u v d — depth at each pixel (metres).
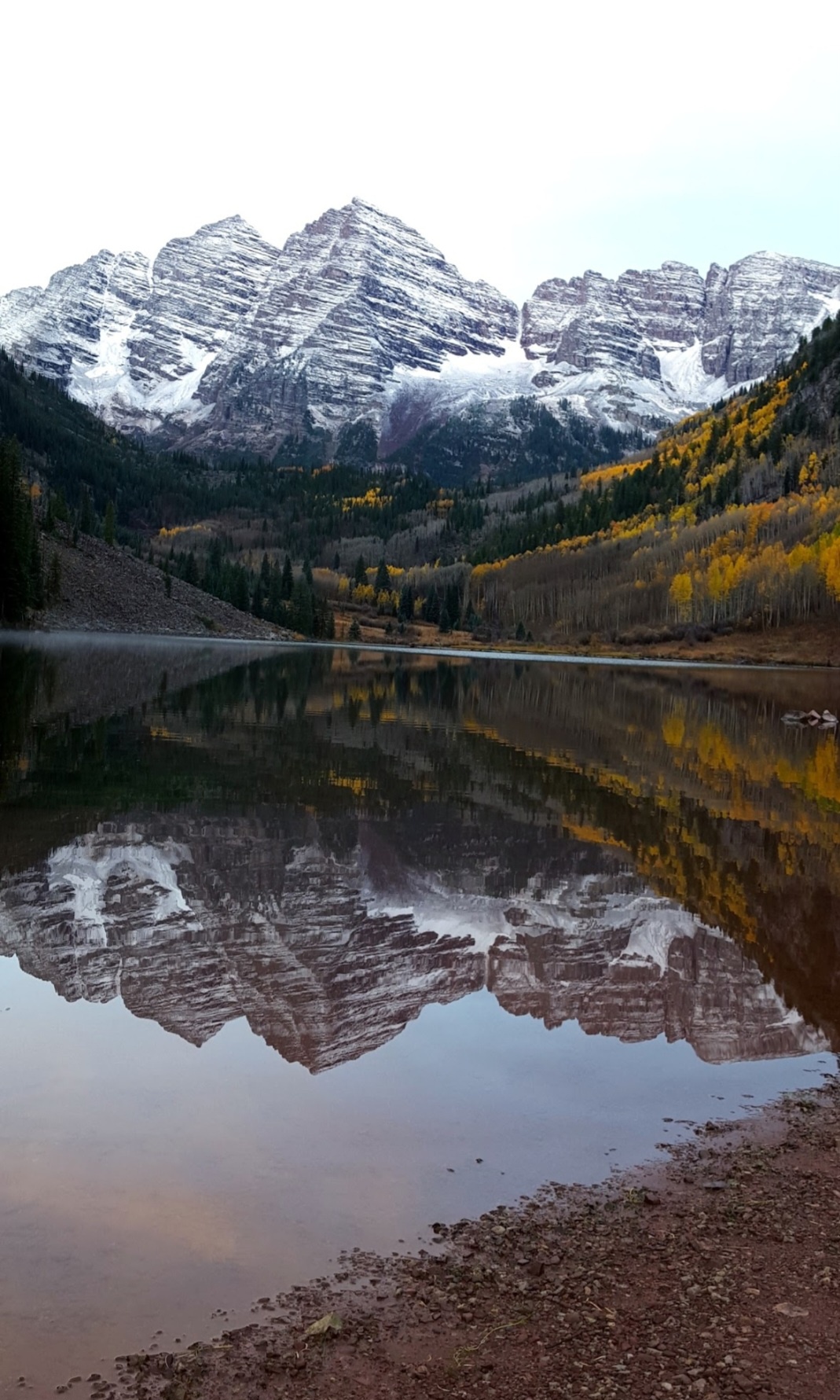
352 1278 6.08
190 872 15.02
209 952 11.60
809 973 11.88
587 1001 10.73
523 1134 7.89
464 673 85.94
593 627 177.25
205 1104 8.10
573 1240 6.55
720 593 155.25
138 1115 7.86
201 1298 5.83
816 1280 6.19
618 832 19.83
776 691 78.69
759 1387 5.25
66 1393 5.07
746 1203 7.05
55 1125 7.64
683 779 27.47
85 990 10.31
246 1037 9.42
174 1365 5.30
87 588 117.19
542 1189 7.14
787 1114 8.43
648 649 154.12
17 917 12.41
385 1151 7.54
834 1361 5.47
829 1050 9.73
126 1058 8.84
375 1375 5.31
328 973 11.14
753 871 16.94
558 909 14.15
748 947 12.79
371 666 91.38
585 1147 7.76
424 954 11.97
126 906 13.14
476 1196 7.00
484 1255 6.36
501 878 15.70
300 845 17.22
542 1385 5.26
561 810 21.92
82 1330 5.52
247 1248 6.30
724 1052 9.60
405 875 15.62
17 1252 6.12
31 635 90.12
